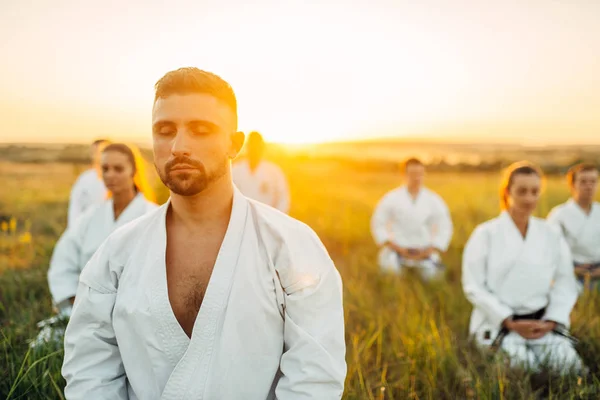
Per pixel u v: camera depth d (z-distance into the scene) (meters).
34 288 5.39
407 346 4.00
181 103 1.75
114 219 4.27
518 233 4.53
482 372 3.90
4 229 7.83
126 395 1.94
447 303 5.54
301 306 1.85
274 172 7.58
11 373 3.15
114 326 1.87
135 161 4.30
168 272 1.87
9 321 4.16
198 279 1.85
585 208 6.55
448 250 8.70
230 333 1.76
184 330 1.82
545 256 4.45
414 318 4.58
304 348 1.81
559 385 3.63
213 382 1.75
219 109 1.80
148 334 1.80
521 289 4.43
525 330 4.24
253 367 1.80
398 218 7.98
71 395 1.89
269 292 1.84
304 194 15.47
